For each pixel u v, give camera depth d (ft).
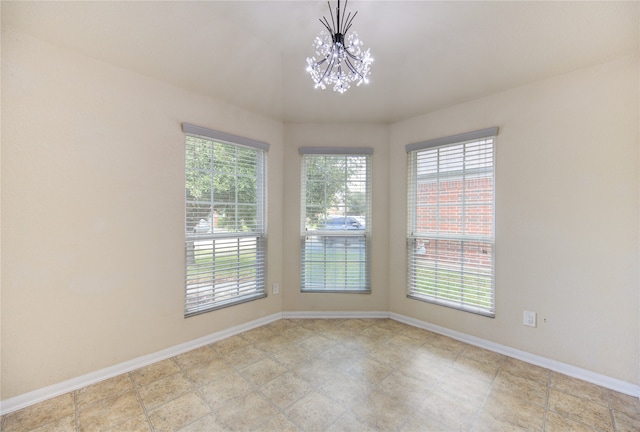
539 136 7.42
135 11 6.08
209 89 8.35
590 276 6.75
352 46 5.93
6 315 5.61
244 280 9.70
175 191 7.93
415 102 9.39
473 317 8.61
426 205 9.84
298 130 10.60
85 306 6.49
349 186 10.68
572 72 6.93
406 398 6.07
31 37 5.75
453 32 7.06
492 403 5.92
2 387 5.57
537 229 7.48
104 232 6.73
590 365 6.72
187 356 7.86
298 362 7.53
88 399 6.01
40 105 5.88
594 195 6.69
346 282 10.68
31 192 5.82
